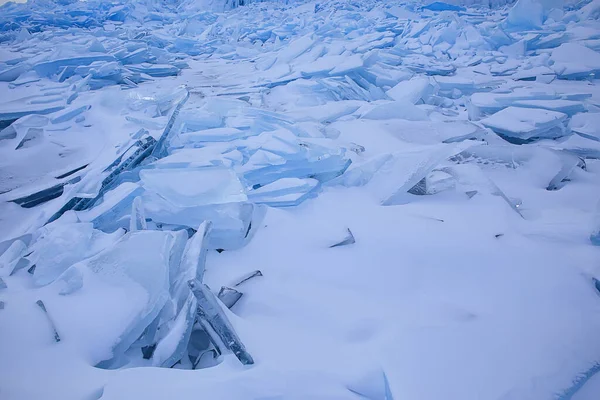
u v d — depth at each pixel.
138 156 4.99
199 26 28.33
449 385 2.07
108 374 2.03
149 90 11.57
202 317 2.31
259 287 2.96
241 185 3.85
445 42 16.50
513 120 6.46
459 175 4.81
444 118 8.30
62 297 2.53
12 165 6.21
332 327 2.54
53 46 17.52
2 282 2.86
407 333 2.43
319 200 4.44
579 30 16.39
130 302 2.40
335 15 26.33
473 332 2.44
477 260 3.20
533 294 2.79
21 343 2.18
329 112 7.98
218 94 10.65
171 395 1.84
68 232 3.18
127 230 3.66
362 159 5.68
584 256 3.16
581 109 6.86
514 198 4.35
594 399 2.06
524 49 15.04
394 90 9.59
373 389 1.94
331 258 3.30
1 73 12.75
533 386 2.07
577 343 2.34
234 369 2.06
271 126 6.16
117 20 32.06
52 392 1.89
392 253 3.33
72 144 7.18
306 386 1.94
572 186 4.62
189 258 2.89
